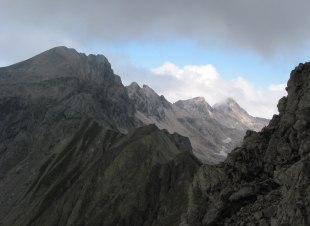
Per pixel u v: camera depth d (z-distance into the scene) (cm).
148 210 18438
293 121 6788
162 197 18562
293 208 5053
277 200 5734
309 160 5484
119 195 19850
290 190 5266
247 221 5756
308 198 4953
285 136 6750
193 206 6981
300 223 4897
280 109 7550
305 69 7294
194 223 6838
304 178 5178
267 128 7412
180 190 18150
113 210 19138
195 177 7250
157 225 16438
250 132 7500
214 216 6594
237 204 6450
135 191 19475
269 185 6338
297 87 7212
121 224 18088
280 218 5206
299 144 6431
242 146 7362
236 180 6794
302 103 6850
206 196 6944
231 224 5991
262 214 5616
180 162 19775
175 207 17262
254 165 6912
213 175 6962
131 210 18500
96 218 19062
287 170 5734
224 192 6669
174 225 15750
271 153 6781
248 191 6431
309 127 6438
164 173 19650
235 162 7056
